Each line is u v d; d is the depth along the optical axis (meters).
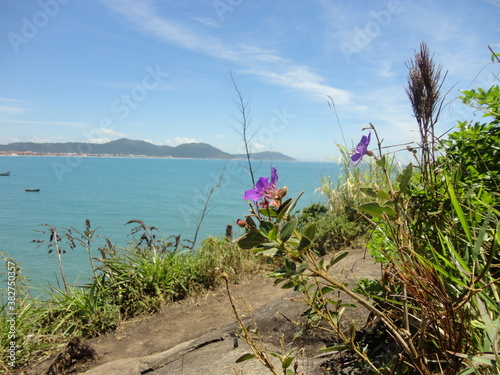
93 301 4.46
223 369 2.43
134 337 3.82
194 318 4.17
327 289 1.46
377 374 1.55
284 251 1.15
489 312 1.27
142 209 35.12
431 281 1.34
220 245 5.97
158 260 5.20
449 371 1.22
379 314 1.28
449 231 1.66
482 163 2.01
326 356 2.21
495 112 1.99
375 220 2.04
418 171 2.19
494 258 1.58
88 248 5.20
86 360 3.46
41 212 33.34
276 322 2.85
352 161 1.37
